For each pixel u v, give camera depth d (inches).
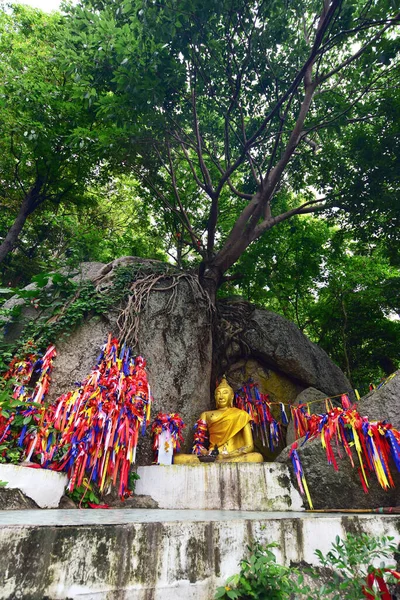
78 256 321.4
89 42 312.5
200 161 365.4
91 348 250.5
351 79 410.9
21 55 440.5
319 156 443.8
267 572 90.8
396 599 97.8
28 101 385.4
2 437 186.4
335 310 573.6
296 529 113.3
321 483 188.1
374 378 576.4
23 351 238.1
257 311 406.9
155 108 338.0
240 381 363.9
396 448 175.5
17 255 558.9
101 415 197.3
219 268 393.7
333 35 312.7
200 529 100.2
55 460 188.4
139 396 220.2
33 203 456.1
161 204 469.4
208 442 287.9
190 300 335.9
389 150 396.2
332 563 97.0
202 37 305.1
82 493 181.6
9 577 75.7
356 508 177.6
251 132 454.9
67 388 232.2
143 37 283.1
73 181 476.4
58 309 276.2
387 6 281.9
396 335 541.0
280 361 368.5
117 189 610.2
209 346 333.1
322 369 390.9
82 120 407.2
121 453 197.3
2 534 78.6
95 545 86.5
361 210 424.5
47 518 111.0
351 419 193.0
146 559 90.7
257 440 326.6
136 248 574.9
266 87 399.5
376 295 533.3
